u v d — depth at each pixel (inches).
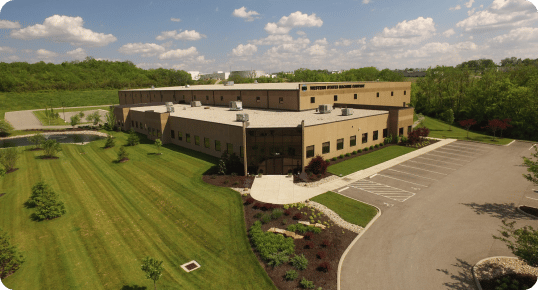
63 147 1984.5
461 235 773.9
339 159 1505.9
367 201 994.7
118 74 7706.7
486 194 1024.2
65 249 788.6
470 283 600.4
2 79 5383.9
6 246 693.9
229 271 678.5
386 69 5900.6
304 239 774.5
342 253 716.0
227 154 1376.7
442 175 1232.8
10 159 1459.2
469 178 1187.3
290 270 657.6
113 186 1242.0
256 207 965.8
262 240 764.0
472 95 2544.3
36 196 1002.7
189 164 1482.5
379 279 623.8
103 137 2492.6
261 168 1296.8
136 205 1052.5
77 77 6855.3
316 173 1266.0
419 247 727.7
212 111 2055.9
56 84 5831.7
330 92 2075.5
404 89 2755.9
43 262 732.7
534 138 2009.1
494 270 629.9
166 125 1987.0
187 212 978.1
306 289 605.3
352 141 1588.3
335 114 1726.1
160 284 644.1
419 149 1681.8
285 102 1953.7
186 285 638.5
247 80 6127.0
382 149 1702.8
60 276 679.1
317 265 675.4
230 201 1032.2
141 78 7588.6
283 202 999.0
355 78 5679.1
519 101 2048.5
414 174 1256.8
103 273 689.6
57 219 957.8
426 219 861.8
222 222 898.7
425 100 3346.5
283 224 856.9
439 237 767.1
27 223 935.0
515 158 1456.7
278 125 1334.9
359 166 1385.3
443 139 1939.0
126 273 687.7
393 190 1085.1
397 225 834.2
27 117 3727.9
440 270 642.8
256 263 700.0
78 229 893.2
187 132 1800.0
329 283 618.5
